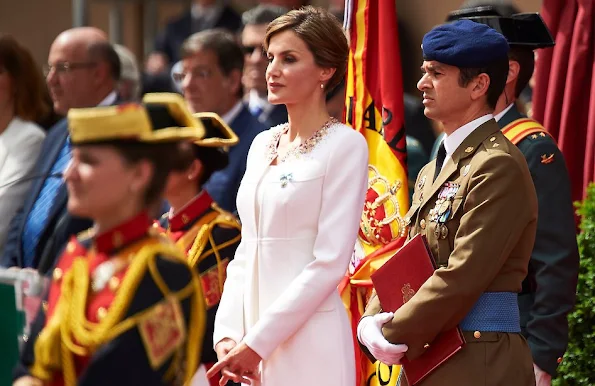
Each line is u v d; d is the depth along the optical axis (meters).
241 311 16.41
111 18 45.75
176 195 17.69
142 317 11.64
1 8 44.38
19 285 14.13
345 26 19.69
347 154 15.91
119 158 11.90
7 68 23.23
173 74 27.14
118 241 12.04
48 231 19.94
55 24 44.03
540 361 17.45
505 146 15.66
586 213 19.61
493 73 15.93
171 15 49.91
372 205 18.77
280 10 29.08
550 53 21.86
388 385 18.17
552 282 17.56
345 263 15.68
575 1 21.48
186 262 12.27
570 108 21.42
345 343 16.00
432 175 16.44
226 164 18.05
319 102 16.33
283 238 15.85
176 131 12.08
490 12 19.33
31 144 22.72
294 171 15.91
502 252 15.21
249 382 16.17
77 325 11.82
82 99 22.30
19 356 14.02
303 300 15.46
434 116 16.17
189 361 12.05
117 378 11.49
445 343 15.47
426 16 33.25
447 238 15.69
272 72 16.16
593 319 19.03
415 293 15.70
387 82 19.08
